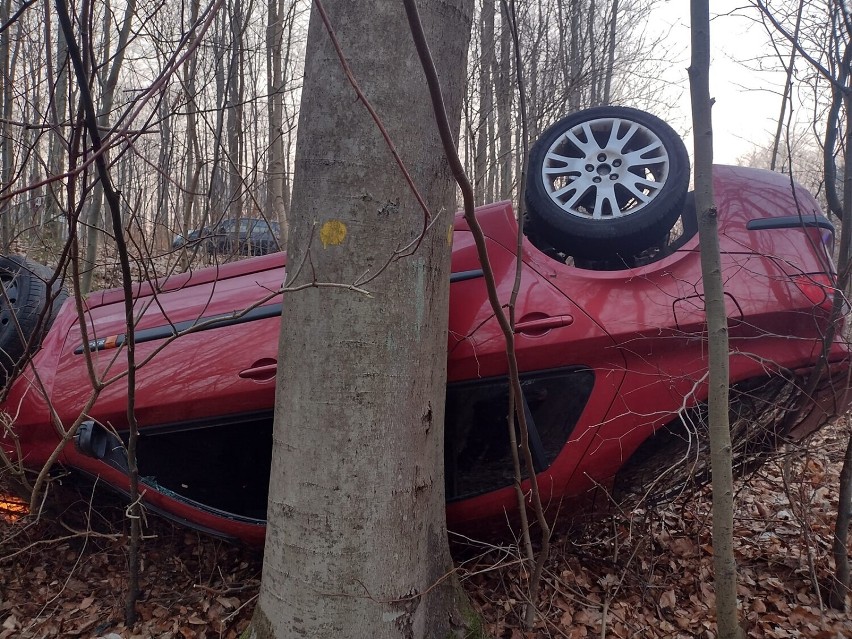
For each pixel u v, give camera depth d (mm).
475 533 3125
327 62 2195
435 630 2424
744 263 2838
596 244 2926
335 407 2137
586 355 2783
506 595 3125
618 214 2943
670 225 2959
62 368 3199
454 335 2791
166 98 4129
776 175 3098
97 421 2830
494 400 2848
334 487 2135
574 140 3068
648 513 3453
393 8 2168
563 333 2752
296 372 2203
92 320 3152
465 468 2914
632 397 2795
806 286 2781
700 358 2801
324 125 2184
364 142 2145
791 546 3682
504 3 2340
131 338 2439
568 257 3363
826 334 2770
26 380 3205
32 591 3416
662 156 2930
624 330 2740
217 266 3227
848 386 2850
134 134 1769
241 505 3088
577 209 3068
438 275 2332
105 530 3689
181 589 3414
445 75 2283
